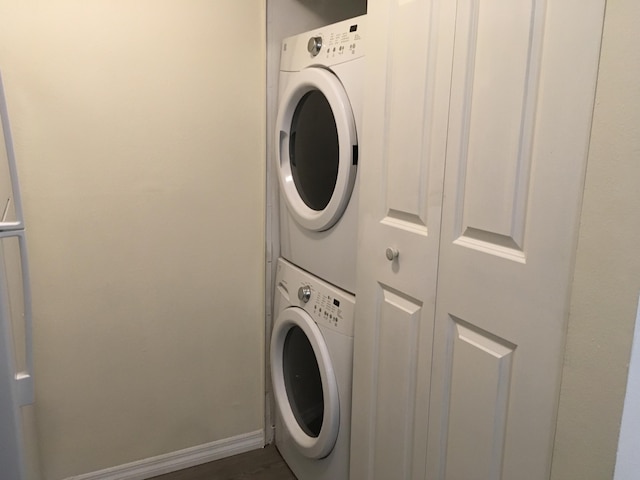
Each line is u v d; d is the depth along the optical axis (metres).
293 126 1.81
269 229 1.99
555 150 0.85
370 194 1.35
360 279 1.43
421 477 1.25
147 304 1.84
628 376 0.77
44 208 1.63
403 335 1.27
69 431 1.80
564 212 0.84
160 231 1.82
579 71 0.80
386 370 1.35
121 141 1.70
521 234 0.93
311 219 1.67
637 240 0.74
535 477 0.94
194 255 1.89
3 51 1.50
